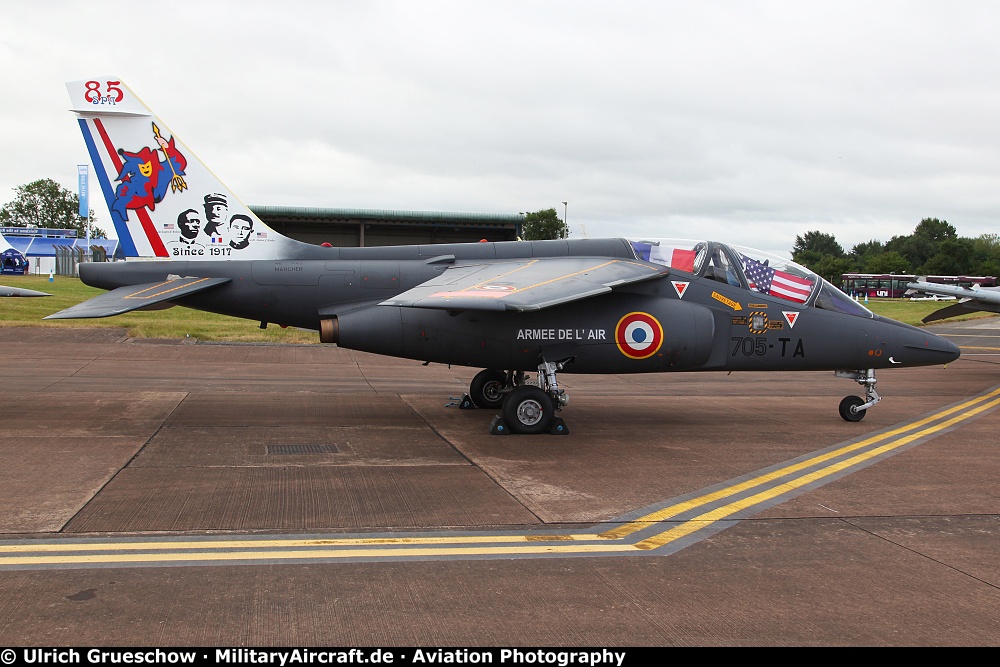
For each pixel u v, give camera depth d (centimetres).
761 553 595
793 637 447
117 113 1207
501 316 1127
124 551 564
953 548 615
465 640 435
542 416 1102
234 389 1490
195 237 1227
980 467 924
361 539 606
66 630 435
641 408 1416
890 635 452
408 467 870
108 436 1002
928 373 2180
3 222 13288
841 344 1259
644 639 441
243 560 552
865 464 936
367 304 1213
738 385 1834
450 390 1578
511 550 589
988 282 7881
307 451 944
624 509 712
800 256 13700
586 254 1258
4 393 1348
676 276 1216
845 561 580
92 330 2475
